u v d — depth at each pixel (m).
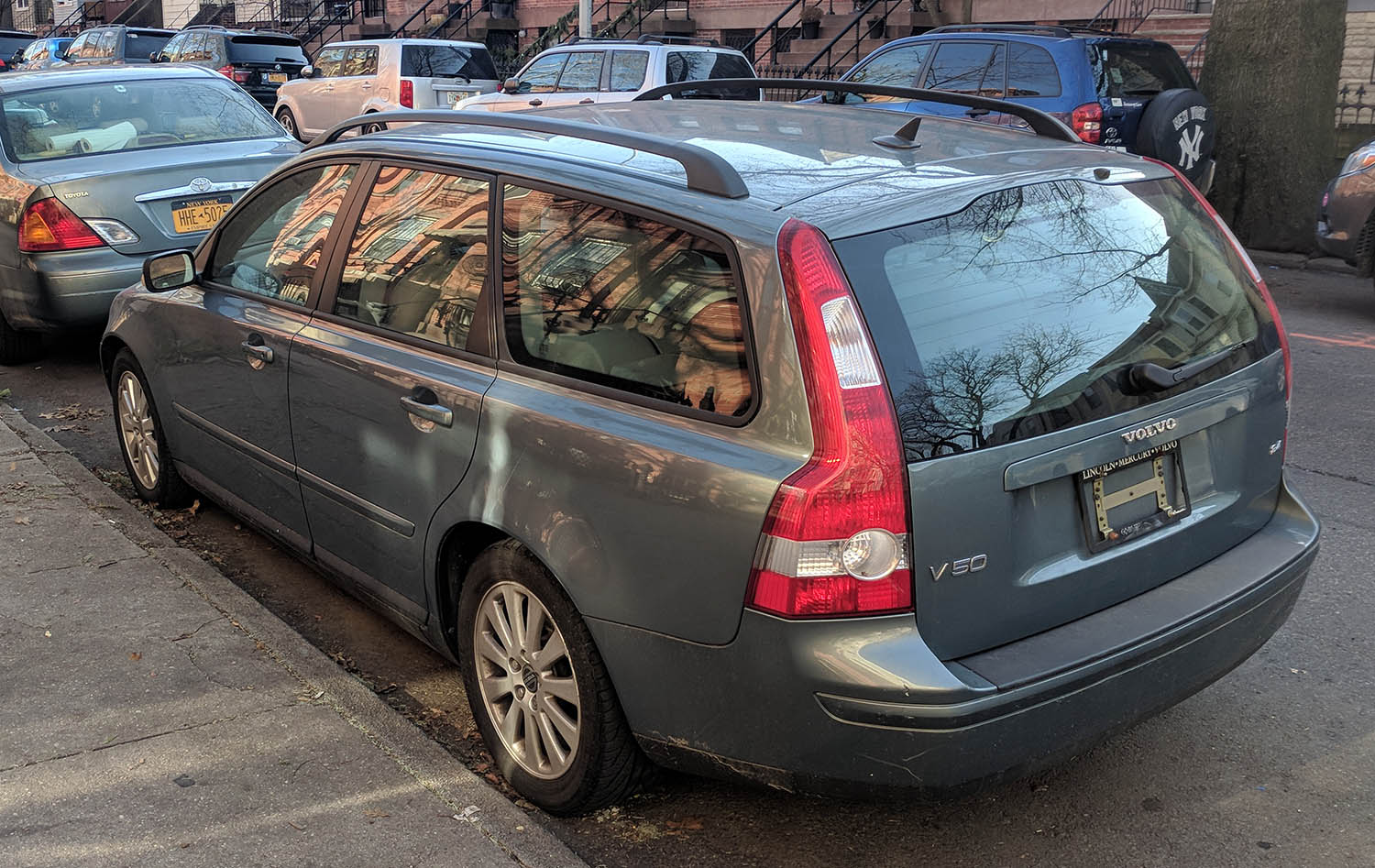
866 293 2.59
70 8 43.31
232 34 21.72
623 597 2.81
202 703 3.56
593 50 15.68
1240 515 3.26
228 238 4.52
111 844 2.92
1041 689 2.60
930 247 2.72
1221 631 2.97
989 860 3.06
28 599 4.20
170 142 7.79
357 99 19.00
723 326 2.71
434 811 3.07
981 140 3.40
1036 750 2.65
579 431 2.90
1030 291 2.81
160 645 3.89
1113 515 2.88
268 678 3.71
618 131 3.22
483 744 3.60
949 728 2.50
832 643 2.52
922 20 19.50
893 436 2.51
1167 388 2.89
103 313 7.13
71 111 7.72
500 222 3.29
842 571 2.49
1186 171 11.23
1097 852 3.08
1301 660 4.07
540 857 2.90
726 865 3.04
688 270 2.80
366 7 31.23
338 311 3.83
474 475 3.18
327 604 4.54
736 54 16.02
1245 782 3.39
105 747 3.32
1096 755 3.53
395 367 3.46
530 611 3.12
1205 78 12.13
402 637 4.30
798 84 4.36
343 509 3.80
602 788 3.04
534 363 3.12
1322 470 5.88
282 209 4.25
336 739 3.39
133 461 5.32
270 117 8.50
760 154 3.17
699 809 3.26
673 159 3.13
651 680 2.81
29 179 7.09
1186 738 3.62
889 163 3.07
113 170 7.15
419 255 3.56
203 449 4.66
